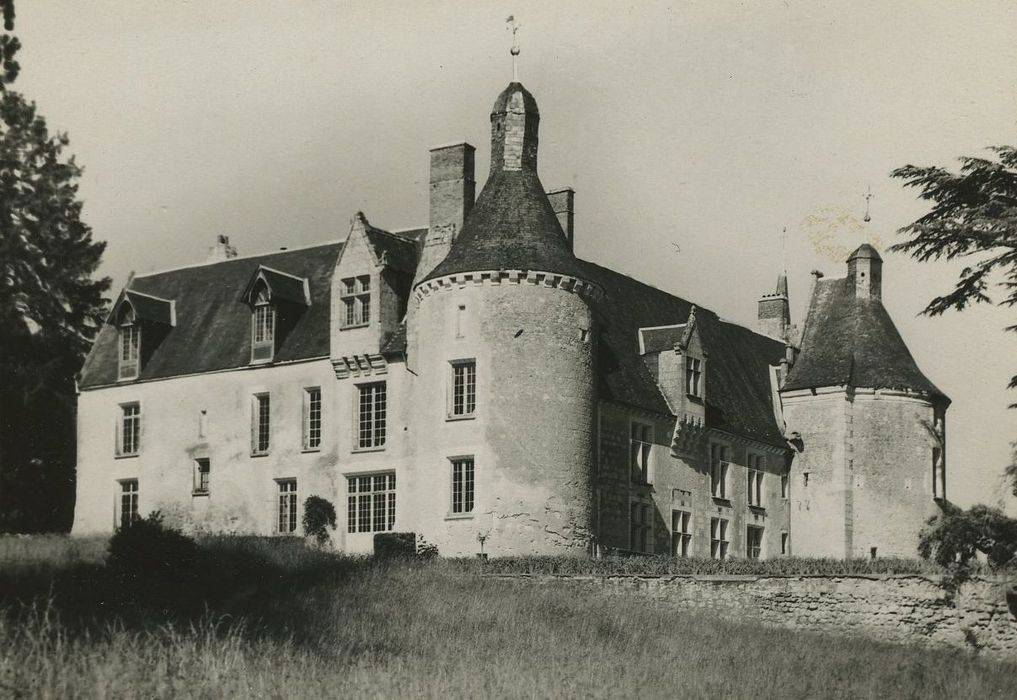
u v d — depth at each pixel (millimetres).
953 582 34281
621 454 46281
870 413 55344
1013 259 32906
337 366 46625
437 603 32719
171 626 25547
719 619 35125
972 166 33219
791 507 56219
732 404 54312
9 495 54750
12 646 22484
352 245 47188
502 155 45250
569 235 49781
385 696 23031
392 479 45375
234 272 53281
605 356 47469
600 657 28828
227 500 48406
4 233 43812
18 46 41688
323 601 32094
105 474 51438
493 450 42219
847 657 31344
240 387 49000
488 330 42812
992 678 30141
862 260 57719
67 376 54625
